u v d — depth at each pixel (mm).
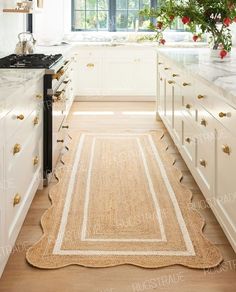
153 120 6180
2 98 2006
